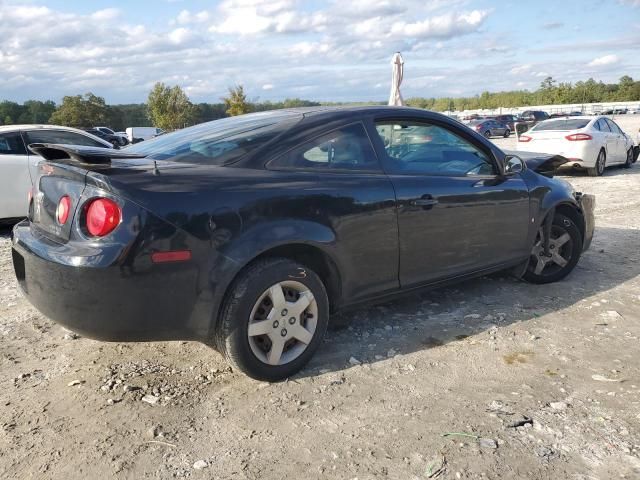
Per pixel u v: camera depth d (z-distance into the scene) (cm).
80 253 262
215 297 282
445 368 330
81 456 248
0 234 759
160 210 265
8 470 238
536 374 321
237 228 285
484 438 257
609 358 341
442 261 385
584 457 243
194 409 286
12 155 747
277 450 252
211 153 318
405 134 380
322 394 301
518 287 480
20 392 304
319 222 314
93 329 269
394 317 412
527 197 440
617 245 631
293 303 311
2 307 436
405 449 250
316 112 360
